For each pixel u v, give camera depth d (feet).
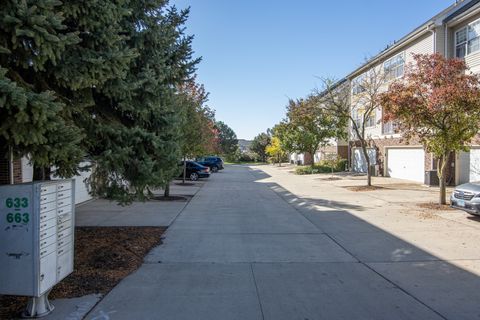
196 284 19.11
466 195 35.94
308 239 29.43
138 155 23.02
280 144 135.23
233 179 98.99
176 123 25.46
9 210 14.33
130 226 34.12
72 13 17.85
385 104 44.42
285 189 69.97
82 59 18.24
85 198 49.49
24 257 14.32
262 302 16.78
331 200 53.01
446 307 16.21
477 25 61.62
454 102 38.96
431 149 43.86
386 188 66.18
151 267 22.02
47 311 15.31
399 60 82.43
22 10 14.57
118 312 15.57
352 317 15.25
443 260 23.35
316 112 80.89
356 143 112.47
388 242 28.19
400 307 16.21
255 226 34.71
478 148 60.75
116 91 21.17
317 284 19.15
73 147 16.58
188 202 51.65
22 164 35.50
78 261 22.41
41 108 14.49
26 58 16.44
